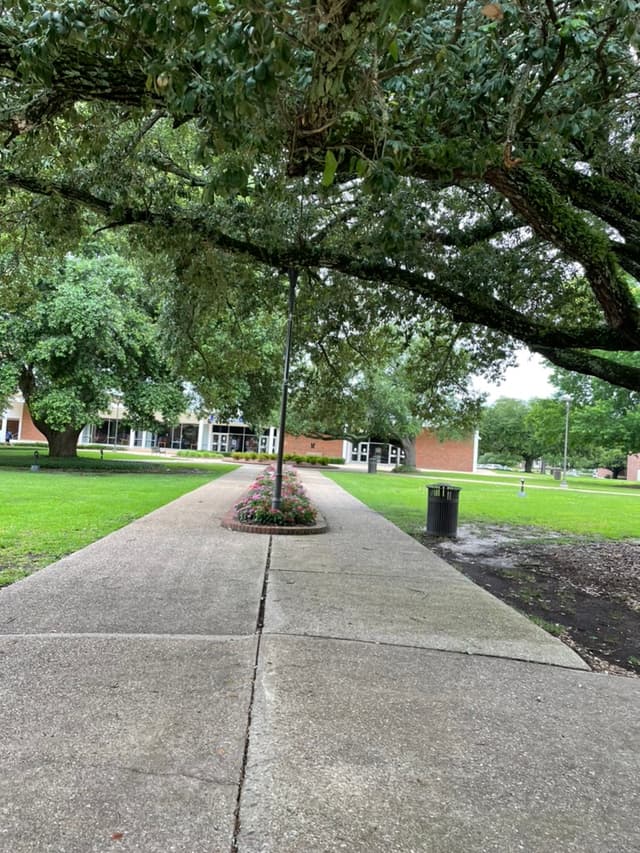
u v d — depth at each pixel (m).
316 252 8.77
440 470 54.84
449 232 10.21
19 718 3.12
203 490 17.06
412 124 5.23
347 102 4.19
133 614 5.06
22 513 10.88
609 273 7.05
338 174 7.50
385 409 37.16
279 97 4.32
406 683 3.87
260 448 57.69
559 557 9.72
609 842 2.36
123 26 3.88
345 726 3.21
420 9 2.68
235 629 4.78
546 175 7.08
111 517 10.82
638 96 5.98
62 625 4.70
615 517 16.48
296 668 3.99
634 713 3.64
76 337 21.19
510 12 4.23
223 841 2.25
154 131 8.21
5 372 21.47
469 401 14.98
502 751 3.05
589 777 2.85
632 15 3.73
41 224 8.97
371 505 16.36
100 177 7.40
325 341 14.00
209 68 3.65
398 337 13.63
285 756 2.87
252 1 2.96
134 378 24.27
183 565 7.10
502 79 4.58
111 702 3.35
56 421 22.17
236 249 8.78
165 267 11.38
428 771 2.81
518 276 10.24
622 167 7.57
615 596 7.18
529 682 4.05
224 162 4.74
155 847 2.19
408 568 7.65
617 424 40.09
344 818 2.42
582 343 8.41
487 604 6.07
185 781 2.62
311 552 8.37
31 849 2.15
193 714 3.25
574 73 5.27
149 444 59.44
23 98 5.37
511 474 59.09
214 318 14.39
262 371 25.22
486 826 2.42
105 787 2.55
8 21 4.70
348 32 3.31
